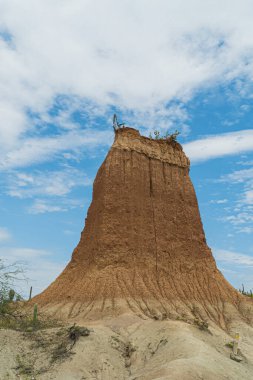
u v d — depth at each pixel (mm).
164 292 55656
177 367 30172
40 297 57812
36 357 35562
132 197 61875
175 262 60500
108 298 52469
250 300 59719
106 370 35250
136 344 40500
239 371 33906
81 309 51875
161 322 43875
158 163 67250
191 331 41781
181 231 63938
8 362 33719
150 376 30109
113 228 58875
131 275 56062
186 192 68250
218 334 45812
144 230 60500
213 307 56312
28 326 41719
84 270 58719
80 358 35781
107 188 61469
